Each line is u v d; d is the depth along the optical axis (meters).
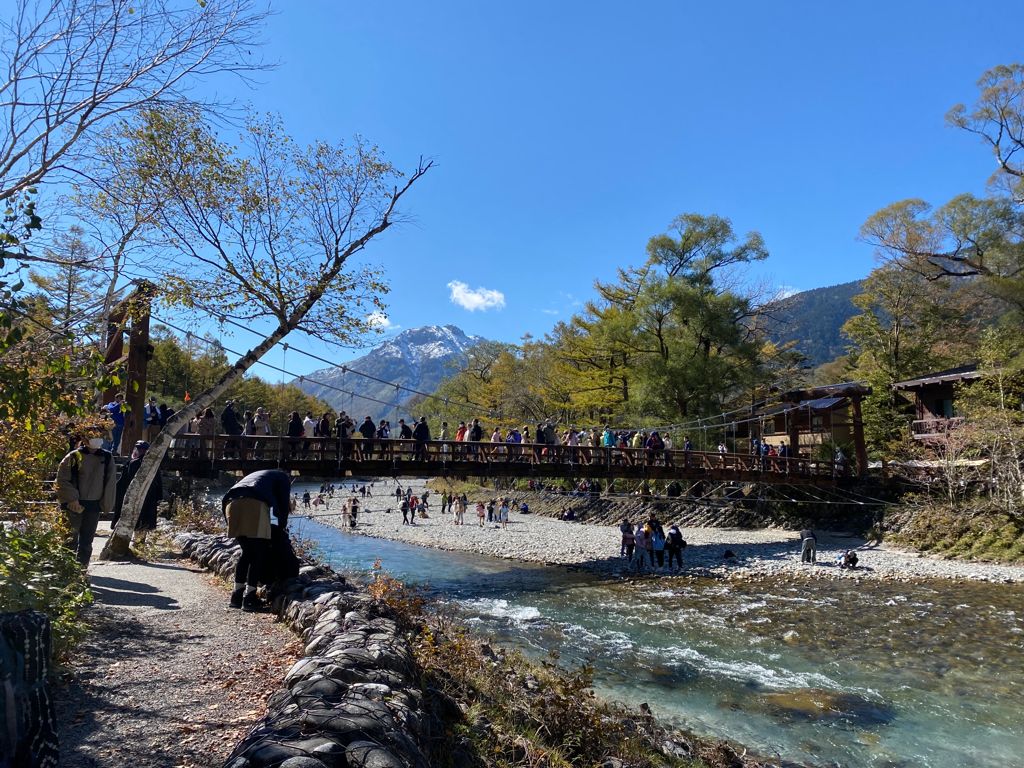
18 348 4.11
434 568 20.73
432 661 5.35
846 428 32.50
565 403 40.59
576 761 4.96
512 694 5.68
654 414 34.22
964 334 39.59
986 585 16.73
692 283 35.56
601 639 11.77
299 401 82.50
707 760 6.31
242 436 18.08
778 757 6.87
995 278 30.73
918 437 27.72
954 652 10.89
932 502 23.70
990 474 22.25
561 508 36.91
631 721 6.58
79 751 3.27
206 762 3.26
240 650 5.32
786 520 27.91
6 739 2.07
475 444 21.41
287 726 3.01
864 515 25.55
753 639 11.81
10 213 3.80
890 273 39.75
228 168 9.41
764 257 36.56
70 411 3.92
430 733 3.82
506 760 4.29
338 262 10.52
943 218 37.34
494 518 35.88
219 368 54.22
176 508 16.22
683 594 16.45
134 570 8.77
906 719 8.08
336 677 3.76
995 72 33.94
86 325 4.56
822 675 9.75
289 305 10.43
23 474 6.29
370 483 64.88
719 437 32.94
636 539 20.66
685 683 9.36
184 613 6.49
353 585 7.98
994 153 35.50
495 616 13.73
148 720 3.74
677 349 32.81
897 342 39.31
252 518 6.73
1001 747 7.30
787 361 49.16
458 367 64.25
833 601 15.23
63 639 4.26
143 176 8.75
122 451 13.39
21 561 4.30
